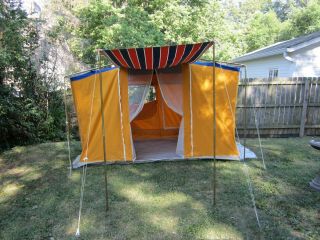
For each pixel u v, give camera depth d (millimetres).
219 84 5355
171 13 11805
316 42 9539
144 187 4293
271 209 3566
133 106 5484
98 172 4984
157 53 4008
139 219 3402
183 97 5387
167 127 7590
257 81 7223
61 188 4340
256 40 21953
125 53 3945
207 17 12805
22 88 7180
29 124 6852
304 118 7371
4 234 3152
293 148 6219
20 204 3854
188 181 4480
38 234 3145
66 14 11852
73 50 13148
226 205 3689
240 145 6316
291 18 22906
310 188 4152
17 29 6574
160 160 5445
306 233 3051
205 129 5430
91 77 5223
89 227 3254
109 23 10977
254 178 4543
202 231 3125
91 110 5246
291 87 7281
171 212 3547
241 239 2975
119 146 5348
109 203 3814
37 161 5695
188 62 5121
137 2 12766
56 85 7875
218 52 12906
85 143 5332
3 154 6180
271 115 7383
